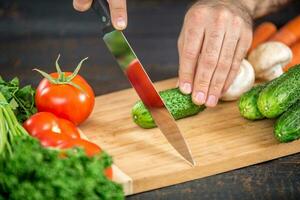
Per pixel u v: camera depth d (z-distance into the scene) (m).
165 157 0.73
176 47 1.15
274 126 0.75
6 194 0.57
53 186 0.55
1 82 0.78
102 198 0.56
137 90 0.75
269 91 0.76
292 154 0.77
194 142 0.77
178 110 0.79
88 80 1.02
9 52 1.13
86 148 0.65
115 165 0.72
